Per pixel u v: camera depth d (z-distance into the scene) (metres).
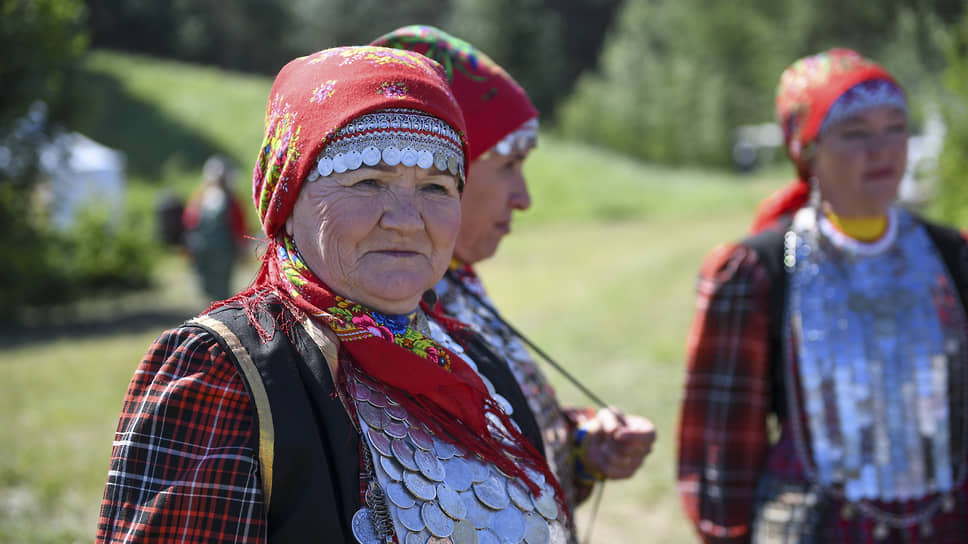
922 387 2.83
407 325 1.73
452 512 1.57
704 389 2.99
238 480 1.45
